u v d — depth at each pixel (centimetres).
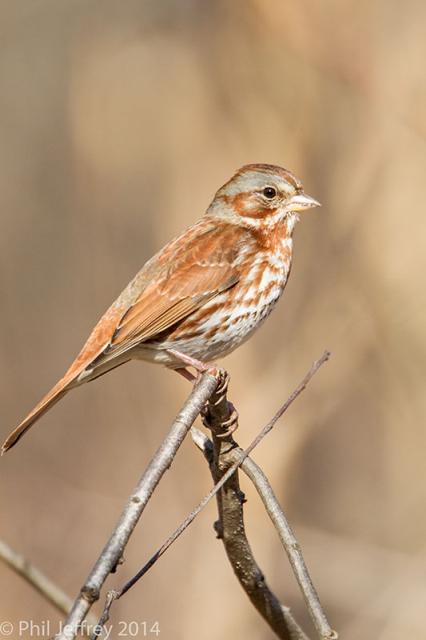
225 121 1485
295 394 704
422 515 1463
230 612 1389
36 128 1738
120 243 1644
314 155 1427
